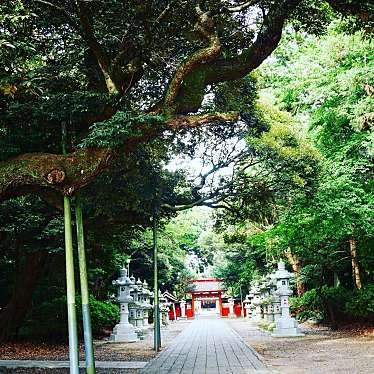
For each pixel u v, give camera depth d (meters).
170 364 12.34
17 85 7.47
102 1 8.22
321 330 21.33
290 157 15.15
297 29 10.41
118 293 21.72
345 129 19.12
